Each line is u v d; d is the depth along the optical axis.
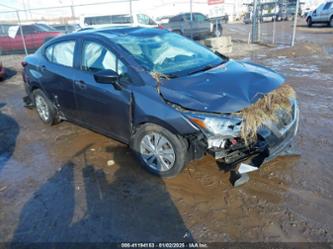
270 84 3.14
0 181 3.53
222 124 2.76
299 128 4.39
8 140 4.73
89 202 3.01
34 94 5.18
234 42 15.98
